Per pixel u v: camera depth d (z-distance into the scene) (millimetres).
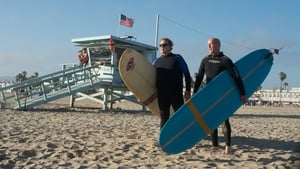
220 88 6516
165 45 6941
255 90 6914
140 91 7387
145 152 6863
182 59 6969
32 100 17641
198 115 6332
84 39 20484
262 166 5930
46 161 5938
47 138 8188
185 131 6227
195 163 6008
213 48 6652
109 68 19203
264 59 7121
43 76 18047
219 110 6465
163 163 5977
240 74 6855
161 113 6965
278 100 82812
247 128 12008
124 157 6395
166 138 6094
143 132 9586
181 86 6957
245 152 7094
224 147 7527
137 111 19562
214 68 6625
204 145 7562
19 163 5766
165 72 6879
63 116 14273
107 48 20000
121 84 19484
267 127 12719
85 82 18859
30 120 12180
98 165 5734
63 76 18031
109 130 10000
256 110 29797
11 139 7871
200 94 6395
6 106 17234
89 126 10914
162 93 6898
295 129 12383
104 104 19344
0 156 6129
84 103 29250
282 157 6719
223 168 5734
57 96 17688
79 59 21234
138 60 7273
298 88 87688
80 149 6988
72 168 5520
